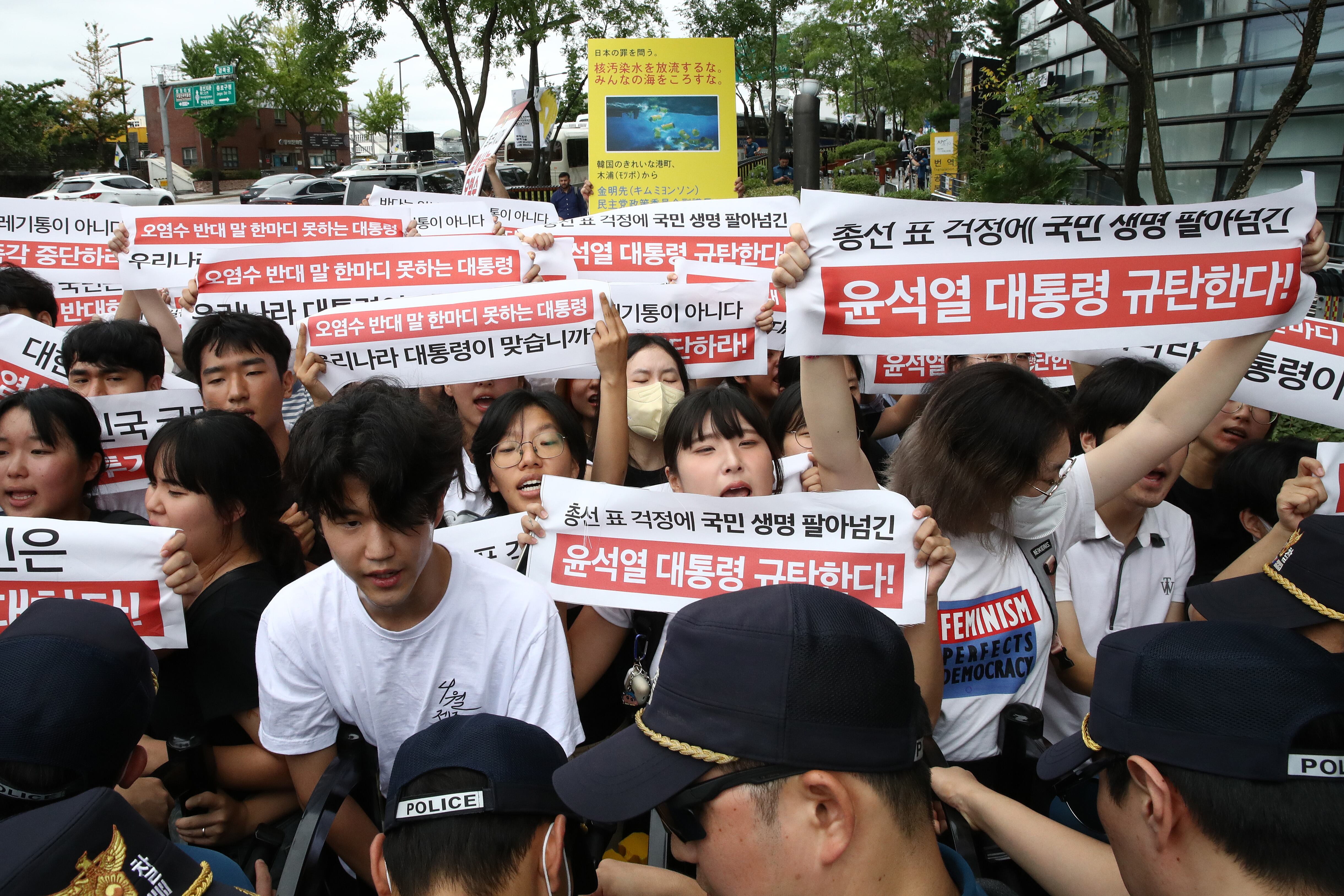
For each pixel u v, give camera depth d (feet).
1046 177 40.52
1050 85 46.62
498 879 4.54
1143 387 9.34
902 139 131.23
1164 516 9.31
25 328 11.75
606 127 29.66
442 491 6.09
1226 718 3.98
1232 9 40.19
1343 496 8.41
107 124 140.77
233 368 10.52
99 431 9.29
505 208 17.95
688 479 8.07
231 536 7.87
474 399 11.48
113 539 7.16
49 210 15.97
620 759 4.09
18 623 5.03
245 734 7.47
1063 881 5.69
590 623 8.29
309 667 6.60
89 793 3.80
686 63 29.37
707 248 14.75
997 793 6.66
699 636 3.96
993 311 7.28
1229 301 7.23
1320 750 3.84
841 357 7.39
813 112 31.07
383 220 15.31
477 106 61.87
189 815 7.10
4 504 8.87
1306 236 7.17
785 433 10.62
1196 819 4.00
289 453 6.05
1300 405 9.93
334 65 61.16
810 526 7.31
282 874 6.13
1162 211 7.15
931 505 7.50
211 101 99.71
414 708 6.64
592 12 64.23
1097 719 4.54
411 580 6.08
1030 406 7.17
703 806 3.79
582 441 9.30
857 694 3.76
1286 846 3.78
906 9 119.34
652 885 6.09
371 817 7.41
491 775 4.63
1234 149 41.01
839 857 3.67
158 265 14.20
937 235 7.19
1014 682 7.54
